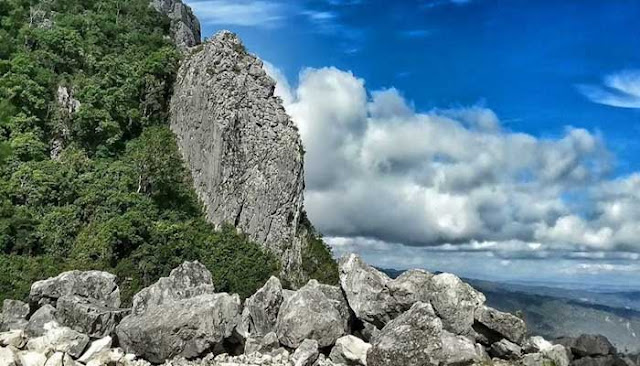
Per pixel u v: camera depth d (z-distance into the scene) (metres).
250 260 62.34
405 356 17.17
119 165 74.31
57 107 81.25
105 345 18.22
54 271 53.62
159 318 18.84
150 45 97.94
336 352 18.42
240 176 74.00
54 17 97.31
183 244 60.38
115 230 58.00
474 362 17.77
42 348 17.75
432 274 19.92
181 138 82.38
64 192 68.00
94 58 89.12
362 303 19.75
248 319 20.58
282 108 79.25
